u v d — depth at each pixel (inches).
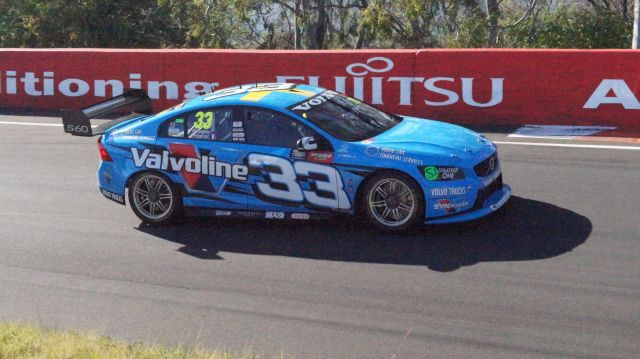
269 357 209.9
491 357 204.7
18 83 584.1
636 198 327.0
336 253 284.8
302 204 304.7
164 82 542.0
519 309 231.9
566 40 816.9
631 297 235.8
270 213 310.2
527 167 380.2
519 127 462.3
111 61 554.9
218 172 313.3
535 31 852.6
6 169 415.8
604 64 441.7
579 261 264.8
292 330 226.5
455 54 471.2
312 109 311.1
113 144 329.4
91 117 342.0
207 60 528.7
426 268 266.2
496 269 261.9
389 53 485.1
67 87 570.6
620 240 281.7
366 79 492.7
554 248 277.1
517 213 314.2
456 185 288.0
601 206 318.7
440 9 933.8
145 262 286.5
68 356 192.5
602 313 226.4
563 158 393.4
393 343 215.3
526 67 458.0
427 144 297.1
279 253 288.8
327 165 298.8
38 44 1113.4
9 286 268.8
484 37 871.1
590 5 899.4
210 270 276.2
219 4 1039.6
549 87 454.9
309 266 274.8
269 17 1048.2
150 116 334.0
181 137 319.3
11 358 191.8
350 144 297.9
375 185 294.2
